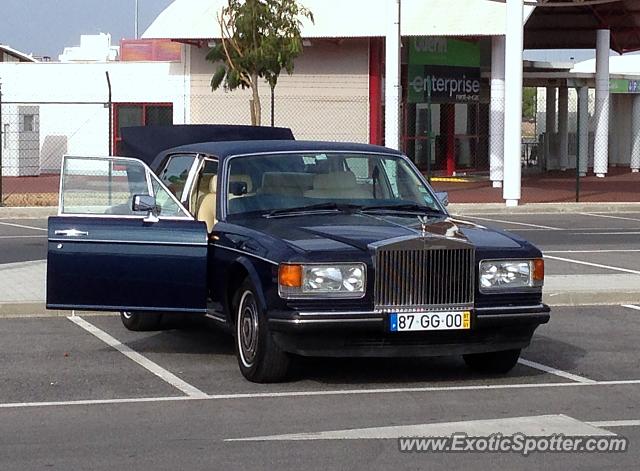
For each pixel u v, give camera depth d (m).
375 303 9.21
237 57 31.89
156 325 12.45
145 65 41.66
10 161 40.72
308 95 40.00
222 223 10.35
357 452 7.55
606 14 44.12
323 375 10.15
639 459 7.41
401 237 9.32
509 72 29.80
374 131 39.47
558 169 47.00
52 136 42.75
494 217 28.36
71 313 13.51
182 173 11.66
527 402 9.13
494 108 37.31
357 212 10.50
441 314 9.29
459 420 8.48
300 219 10.27
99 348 11.48
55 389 9.55
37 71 42.28
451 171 42.06
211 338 12.05
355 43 39.41
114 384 9.75
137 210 10.09
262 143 11.16
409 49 38.50
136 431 8.12
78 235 10.07
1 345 11.59
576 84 43.06
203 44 40.41
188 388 9.59
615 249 20.91
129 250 10.07
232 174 10.68
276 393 9.40
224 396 9.28
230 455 7.47
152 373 10.23
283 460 7.34
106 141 42.53
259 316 9.51
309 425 8.30
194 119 41.41
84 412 8.72
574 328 12.92
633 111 47.62
